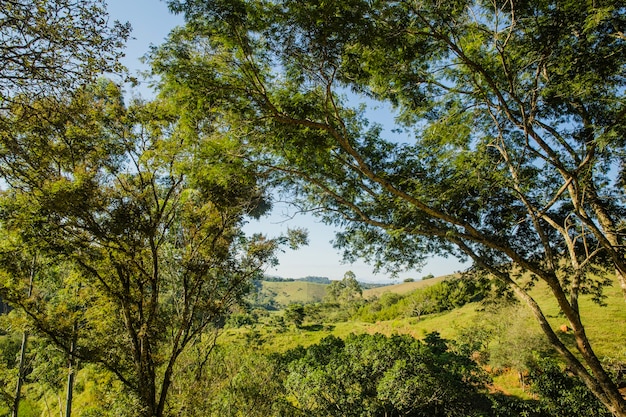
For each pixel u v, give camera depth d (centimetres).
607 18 670
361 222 1077
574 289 894
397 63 805
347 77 752
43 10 441
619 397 746
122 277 1038
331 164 930
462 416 1475
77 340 1025
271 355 1638
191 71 640
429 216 890
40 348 1403
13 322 924
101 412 989
